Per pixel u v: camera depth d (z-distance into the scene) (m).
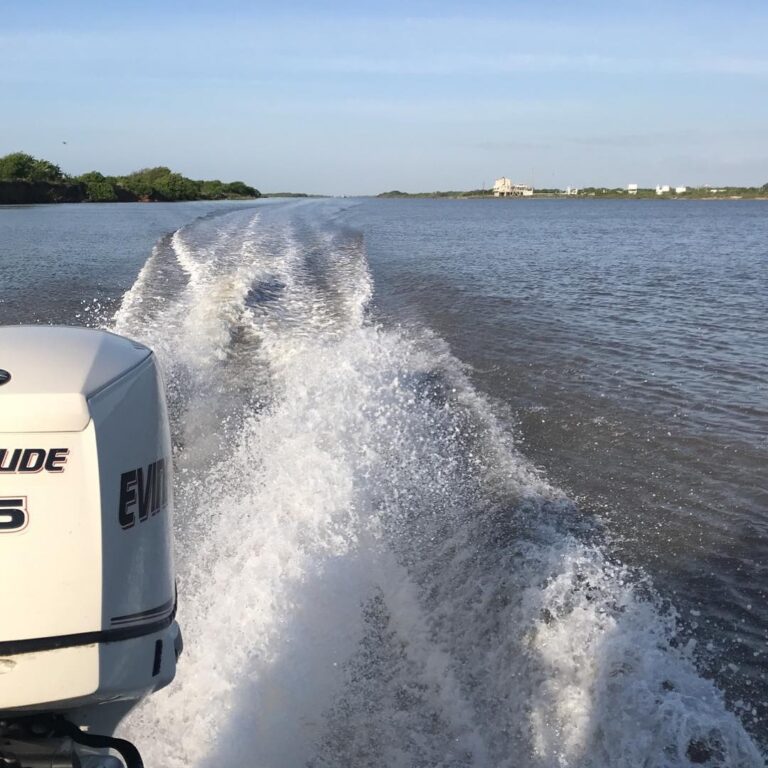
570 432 6.73
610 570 4.42
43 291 13.76
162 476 2.28
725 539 4.92
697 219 57.59
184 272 14.73
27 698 1.84
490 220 50.62
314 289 13.34
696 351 9.72
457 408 7.29
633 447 6.41
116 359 2.23
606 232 37.59
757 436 6.64
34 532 1.88
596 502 5.39
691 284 16.48
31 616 1.86
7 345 2.20
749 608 4.20
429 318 11.72
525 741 3.20
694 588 4.37
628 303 13.58
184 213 41.34
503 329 10.96
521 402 7.52
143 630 2.07
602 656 3.53
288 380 7.74
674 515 5.23
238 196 97.88
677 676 3.41
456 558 4.52
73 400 1.96
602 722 3.19
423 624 3.91
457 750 3.20
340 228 28.80
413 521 4.99
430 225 39.72
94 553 1.93
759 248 27.38
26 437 1.90
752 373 8.65
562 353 9.51
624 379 8.36
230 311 10.33
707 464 6.07
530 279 16.86
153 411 2.27
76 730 1.95
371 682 3.55
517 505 5.28
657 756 2.99
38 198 73.00
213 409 6.95
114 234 27.62
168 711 3.27
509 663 3.59
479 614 3.94
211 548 4.46
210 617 3.81
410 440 6.32
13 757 1.86
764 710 3.43
